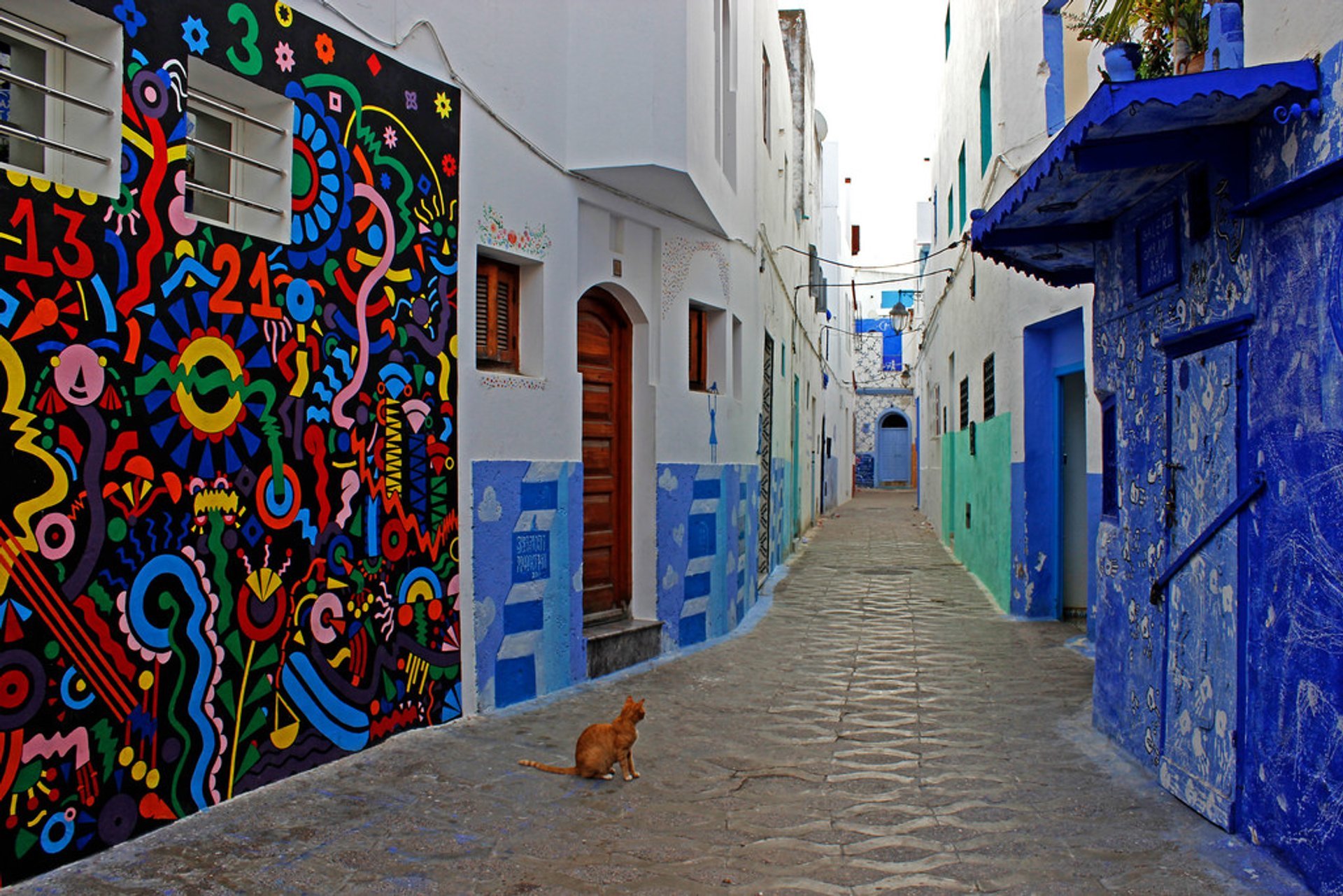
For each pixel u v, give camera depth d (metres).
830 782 5.46
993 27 11.67
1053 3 9.82
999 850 4.47
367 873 4.11
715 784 5.43
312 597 5.25
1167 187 5.30
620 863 4.32
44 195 3.92
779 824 4.83
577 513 7.61
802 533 21.84
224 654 4.73
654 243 8.84
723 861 4.36
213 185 5.05
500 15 6.81
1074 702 7.22
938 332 21.22
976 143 13.55
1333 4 3.81
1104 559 6.36
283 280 5.07
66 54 4.27
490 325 6.99
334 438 5.40
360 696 5.61
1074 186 5.31
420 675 6.08
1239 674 4.49
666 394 8.98
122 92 4.23
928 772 5.63
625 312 8.71
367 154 5.65
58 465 3.98
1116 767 5.64
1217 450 4.73
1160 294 5.44
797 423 20.19
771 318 14.48
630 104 7.48
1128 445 5.93
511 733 6.21
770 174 13.99
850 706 7.15
